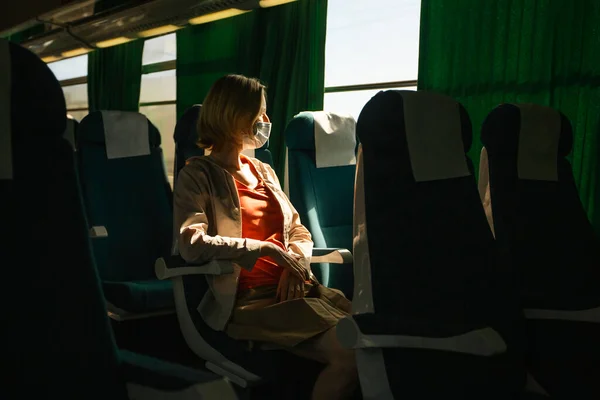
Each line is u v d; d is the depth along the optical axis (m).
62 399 0.97
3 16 6.97
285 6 3.90
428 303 1.46
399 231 1.46
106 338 1.05
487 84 2.91
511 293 1.64
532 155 2.11
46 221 1.02
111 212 2.96
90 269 1.06
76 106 7.03
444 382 1.41
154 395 1.01
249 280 2.08
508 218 1.96
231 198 2.10
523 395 1.66
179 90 4.88
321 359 1.86
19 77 1.01
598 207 2.58
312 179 2.63
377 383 1.41
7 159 0.99
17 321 0.96
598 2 2.55
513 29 2.80
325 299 2.11
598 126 2.57
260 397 2.05
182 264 1.98
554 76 2.70
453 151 1.62
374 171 1.48
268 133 2.25
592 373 1.72
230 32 4.38
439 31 3.08
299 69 3.78
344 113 2.83
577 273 2.10
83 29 5.55
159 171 3.20
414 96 1.54
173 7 4.38
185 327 2.01
